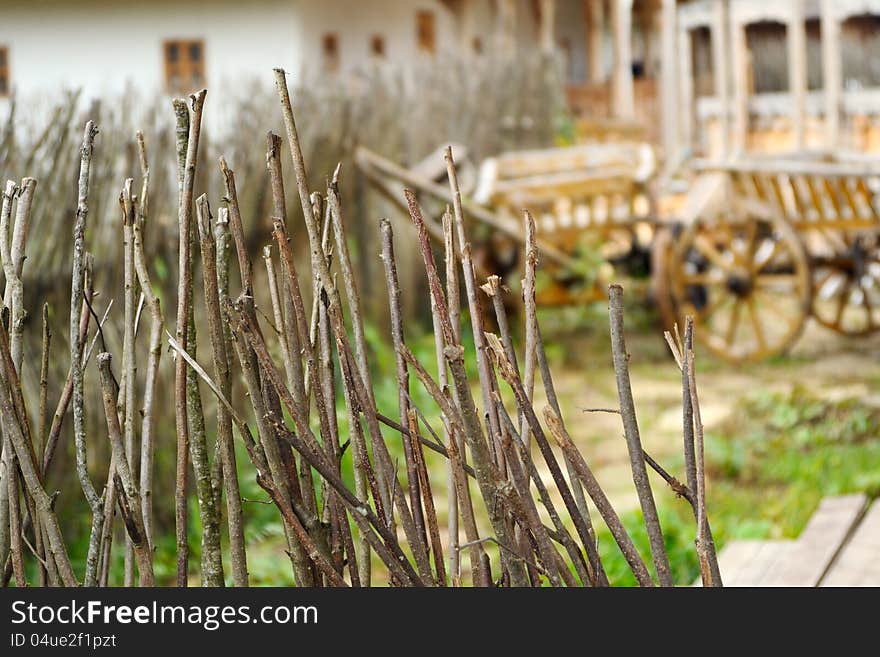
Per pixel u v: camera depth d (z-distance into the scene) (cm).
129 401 259
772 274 1389
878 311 1706
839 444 941
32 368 629
